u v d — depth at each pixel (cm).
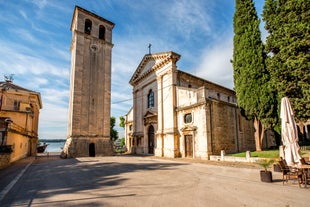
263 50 1661
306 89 1205
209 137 1770
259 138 1689
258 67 1622
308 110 1214
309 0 1255
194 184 748
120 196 596
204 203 518
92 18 2822
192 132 1914
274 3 1455
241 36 1778
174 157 2027
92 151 2425
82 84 2503
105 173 1047
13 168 1307
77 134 2323
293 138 845
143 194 614
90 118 2484
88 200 563
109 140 2586
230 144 1952
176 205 504
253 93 1619
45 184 800
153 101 2612
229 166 1261
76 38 2567
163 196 588
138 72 3036
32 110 2694
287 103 899
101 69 2745
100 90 2667
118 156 2342
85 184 782
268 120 1559
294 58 1265
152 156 2280
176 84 2256
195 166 1305
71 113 2428
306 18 1241
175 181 812
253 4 1792
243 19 1792
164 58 2402
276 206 491
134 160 1788
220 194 603
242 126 2183
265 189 659
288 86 1285
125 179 868
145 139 2656
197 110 1897
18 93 2669
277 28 1398
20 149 2031
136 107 3022
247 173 992
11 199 589
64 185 773
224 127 1942
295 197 564
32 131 2750
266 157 1324
